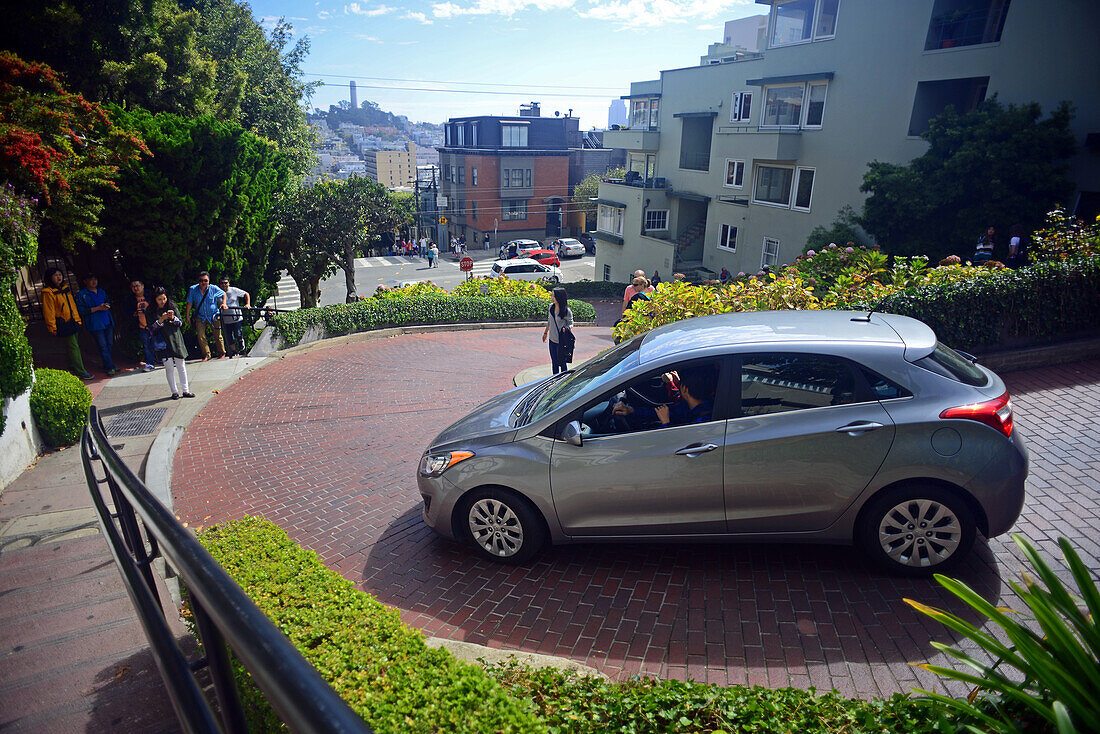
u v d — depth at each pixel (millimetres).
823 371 4633
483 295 23969
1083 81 17203
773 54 26984
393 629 3217
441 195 72188
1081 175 17469
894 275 10305
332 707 505
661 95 36719
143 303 11633
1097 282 9195
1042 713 2031
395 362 13742
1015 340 9156
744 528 4750
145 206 12633
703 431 4711
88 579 4863
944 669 2285
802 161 26141
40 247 13281
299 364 13430
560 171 65500
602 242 42062
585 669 3721
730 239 31656
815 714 2854
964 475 4312
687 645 4129
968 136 17562
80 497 6988
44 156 9320
